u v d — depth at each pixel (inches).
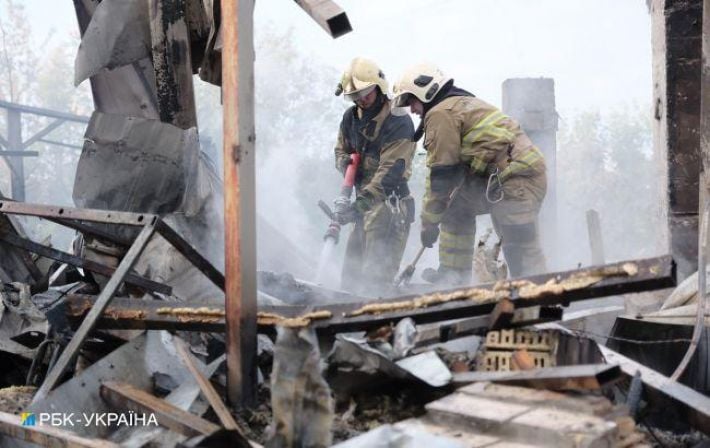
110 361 122.0
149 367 124.4
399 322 115.6
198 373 117.3
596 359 115.5
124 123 177.9
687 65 207.5
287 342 99.3
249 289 116.6
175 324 125.8
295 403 97.9
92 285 171.0
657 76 214.5
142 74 197.2
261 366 129.6
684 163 206.8
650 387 111.1
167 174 176.2
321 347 118.6
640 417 112.8
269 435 98.5
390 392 115.6
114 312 129.6
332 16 114.4
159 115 191.0
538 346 117.6
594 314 165.5
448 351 125.5
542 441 89.2
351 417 110.4
